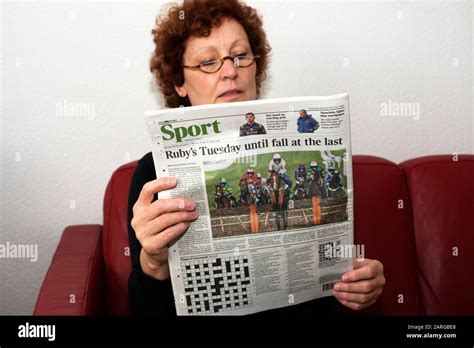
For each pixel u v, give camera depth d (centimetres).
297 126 83
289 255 86
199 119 81
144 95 138
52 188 140
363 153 146
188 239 85
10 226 140
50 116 136
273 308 90
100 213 143
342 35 139
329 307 100
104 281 121
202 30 98
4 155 136
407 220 122
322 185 85
